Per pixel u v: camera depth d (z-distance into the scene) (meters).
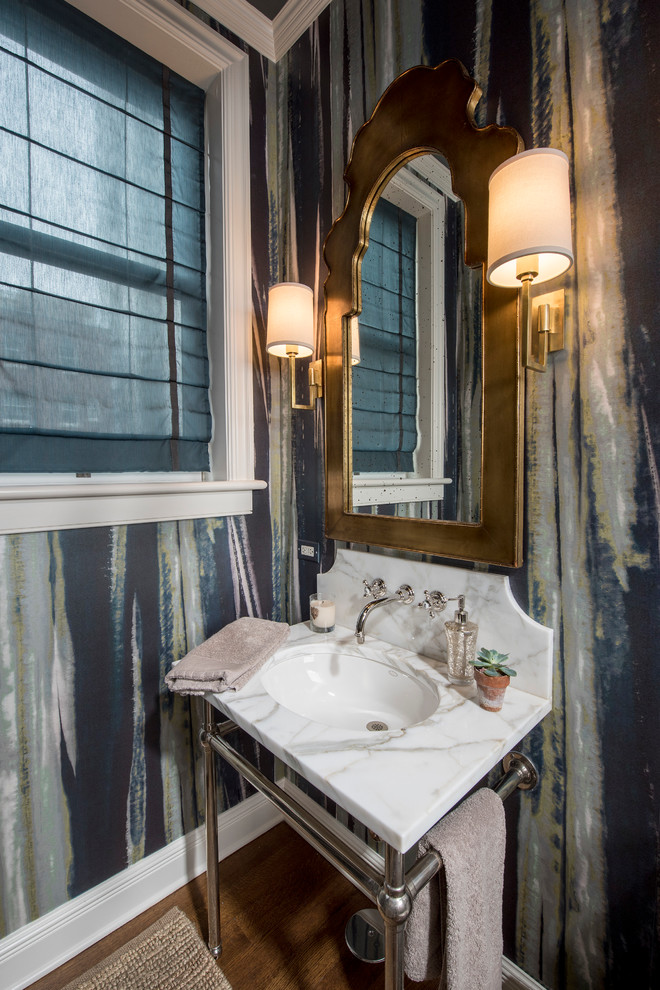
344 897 1.28
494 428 0.92
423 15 1.04
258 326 1.49
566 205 0.69
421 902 0.71
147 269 1.28
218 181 1.38
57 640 1.08
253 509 1.49
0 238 1.03
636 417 0.77
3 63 1.03
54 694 1.08
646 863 0.79
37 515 1.03
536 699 0.88
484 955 0.75
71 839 1.12
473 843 0.72
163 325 1.32
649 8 0.71
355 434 1.25
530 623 0.90
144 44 1.23
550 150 0.68
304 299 1.22
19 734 1.04
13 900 1.04
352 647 1.14
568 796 0.88
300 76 1.41
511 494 0.89
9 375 1.05
